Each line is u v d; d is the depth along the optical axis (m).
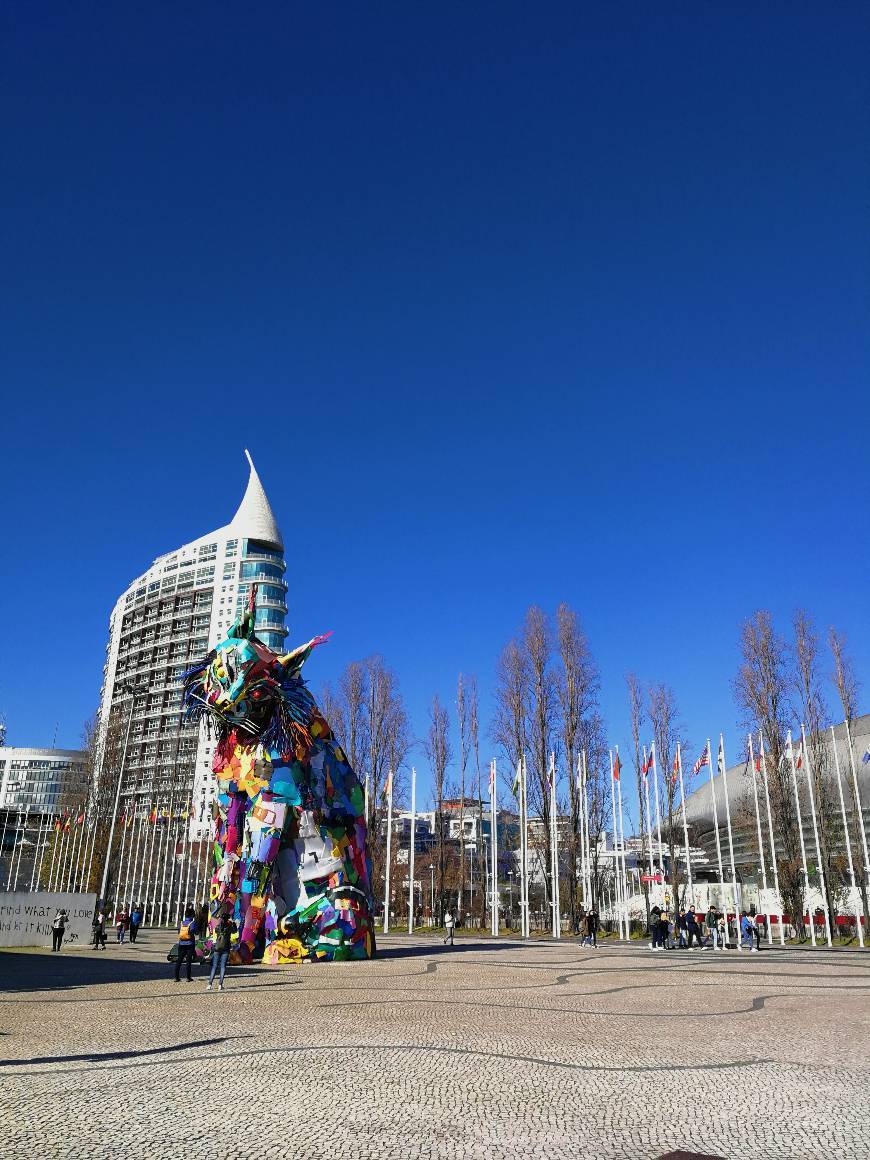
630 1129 7.07
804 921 44.19
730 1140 6.77
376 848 57.41
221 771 26.12
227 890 25.09
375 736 58.00
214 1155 6.28
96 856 48.09
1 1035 11.49
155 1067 9.39
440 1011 14.30
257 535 140.00
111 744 60.12
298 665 26.22
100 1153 6.30
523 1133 6.91
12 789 143.50
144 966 24.39
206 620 133.62
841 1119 7.41
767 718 48.03
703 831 78.31
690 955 31.38
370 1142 6.64
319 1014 13.90
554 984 19.30
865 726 54.72
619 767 48.50
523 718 51.50
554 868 45.41
